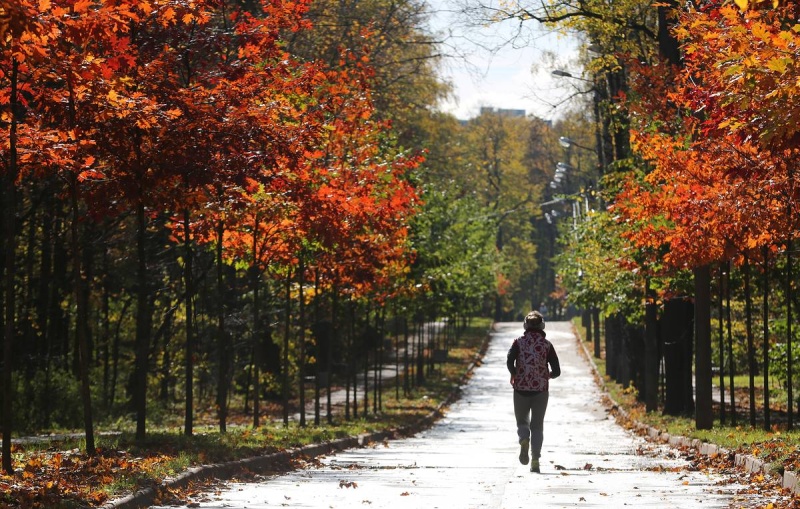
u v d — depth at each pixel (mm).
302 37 32844
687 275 24578
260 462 14570
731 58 9719
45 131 11484
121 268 29484
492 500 10227
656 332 32250
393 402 40375
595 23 25984
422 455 19078
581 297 39188
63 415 25141
